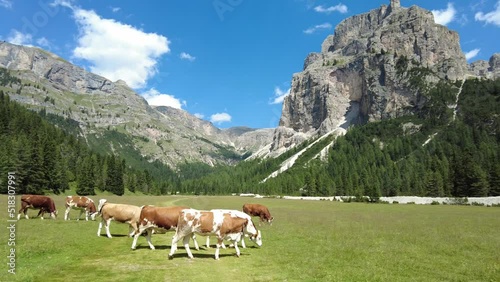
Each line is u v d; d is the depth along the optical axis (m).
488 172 124.19
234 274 15.62
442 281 14.62
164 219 21.34
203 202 92.94
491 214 54.19
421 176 156.50
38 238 22.28
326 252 20.92
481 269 16.59
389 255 19.92
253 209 39.34
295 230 32.28
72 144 173.62
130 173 182.12
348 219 44.53
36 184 98.06
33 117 178.88
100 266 16.64
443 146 194.25
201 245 24.14
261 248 22.95
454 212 59.28
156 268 16.47
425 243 24.38
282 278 14.91
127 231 29.94
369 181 162.00
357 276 15.20
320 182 173.25
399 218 46.28
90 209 36.16
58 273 15.20
